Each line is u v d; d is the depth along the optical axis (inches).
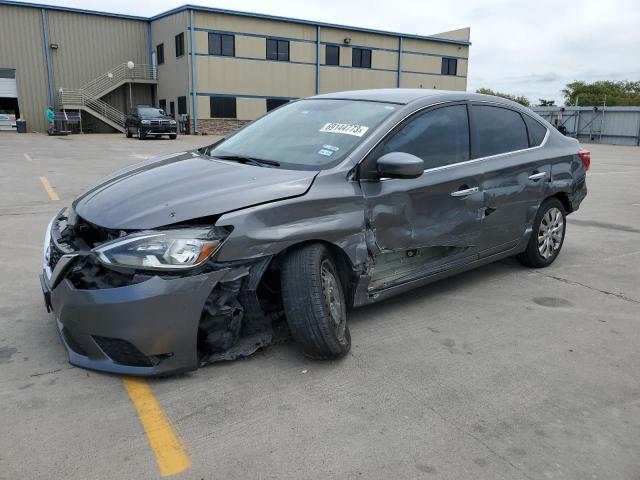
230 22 1306.6
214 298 116.3
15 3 1263.5
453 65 1692.9
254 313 123.3
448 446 98.3
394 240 142.3
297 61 1421.0
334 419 105.5
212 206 115.5
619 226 300.2
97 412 105.6
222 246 112.7
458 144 164.6
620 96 2987.2
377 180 137.9
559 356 135.6
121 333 108.3
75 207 133.1
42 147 807.7
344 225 129.0
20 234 246.8
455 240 161.0
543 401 114.4
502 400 114.3
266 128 165.6
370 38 1517.0
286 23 1382.9
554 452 97.6
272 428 102.0
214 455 94.2
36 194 363.3
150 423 102.6
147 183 131.4
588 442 100.8
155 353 110.7
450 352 135.6
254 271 118.3
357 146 138.8
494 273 202.1
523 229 190.9
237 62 1334.9
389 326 150.3
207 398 111.3
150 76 1461.6
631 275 204.7
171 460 92.6
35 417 103.3
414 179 146.8
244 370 122.7
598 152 1048.2
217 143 172.1
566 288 187.3
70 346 119.7
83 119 1370.6
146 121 1075.3
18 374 118.6
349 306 139.8
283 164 138.2
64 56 1343.5
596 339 146.4
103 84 1391.5
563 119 1541.6
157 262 107.7
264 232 116.6
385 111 152.1
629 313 165.9
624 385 122.2
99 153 711.7
